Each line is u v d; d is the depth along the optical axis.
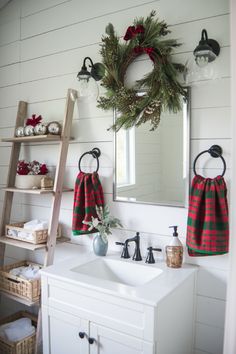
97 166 1.91
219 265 1.52
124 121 1.69
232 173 1.22
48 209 2.19
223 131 1.49
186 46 1.57
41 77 2.18
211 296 1.54
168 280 1.39
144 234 1.74
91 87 1.76
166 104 1.54
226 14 1.47
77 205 1.83
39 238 1.87
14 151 2.23
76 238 2.03
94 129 1.92
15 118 2.37
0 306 2.54
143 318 1.22
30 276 1.93
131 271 1.62
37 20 2.19
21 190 1.93
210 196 1.42
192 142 1.57
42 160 2.20
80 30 1.97
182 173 1.60
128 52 1.69
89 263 1.66
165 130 1.64
